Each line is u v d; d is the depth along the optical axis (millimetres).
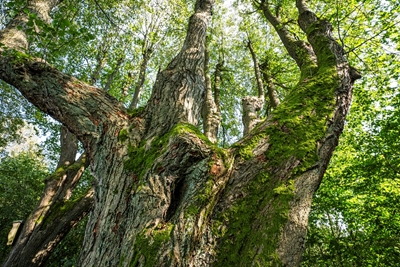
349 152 8688
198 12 4023
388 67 7527
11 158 12852
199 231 1634
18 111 10195
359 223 7555
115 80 8797
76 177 6590
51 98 2668
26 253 5312
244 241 1639
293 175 1888
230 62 9688
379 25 6363
